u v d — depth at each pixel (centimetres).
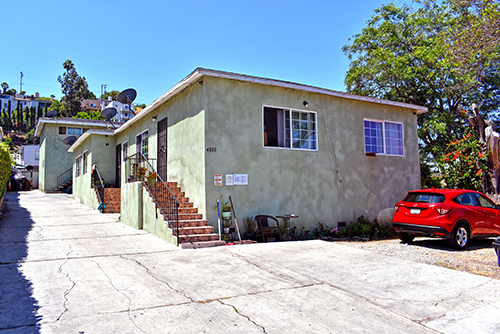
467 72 1445
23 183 2812
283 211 1019
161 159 1223
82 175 1827
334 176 1139
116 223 1128
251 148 982
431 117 1788
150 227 959
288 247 811
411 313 437
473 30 1244
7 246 747
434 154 1833
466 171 1354
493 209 912
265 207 987
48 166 2453
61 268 594
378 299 481
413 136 1378
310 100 1116
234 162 950
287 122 1066
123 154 1659
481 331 390
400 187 1305
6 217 1181
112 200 1452
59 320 387
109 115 1930
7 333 351
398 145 1333
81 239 848
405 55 1802
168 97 1135
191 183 980
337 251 769
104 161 1742
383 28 1931
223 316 411
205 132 912
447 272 611
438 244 920
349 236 1066
